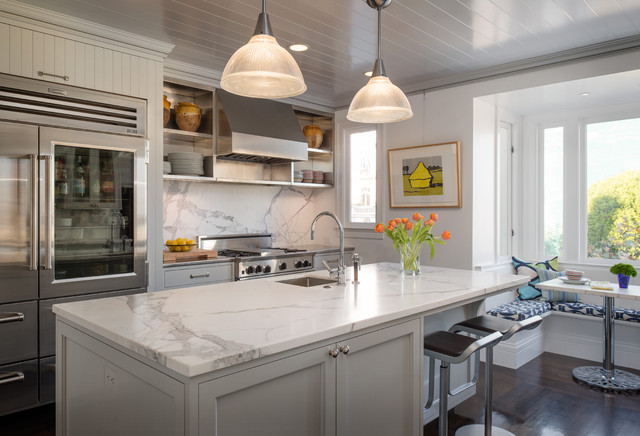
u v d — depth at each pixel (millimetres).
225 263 3699
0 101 2629
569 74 3463
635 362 3617
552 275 4176
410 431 1975
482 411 2850
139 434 1427
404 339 1949
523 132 4676
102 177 2998
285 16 2822
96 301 1961
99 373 1642
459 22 2906
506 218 4574
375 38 3176
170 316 1686
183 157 3744
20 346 2672
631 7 2701
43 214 2717
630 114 4078
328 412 1579
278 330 1490
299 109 4707
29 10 2662
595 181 4289
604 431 2590
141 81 3201
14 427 2639
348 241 4973
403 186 4430
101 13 2773
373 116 2568
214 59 3629
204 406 1218
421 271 3043
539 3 2639
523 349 3738
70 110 2881
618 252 4148
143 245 3178
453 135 4082
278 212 4941
